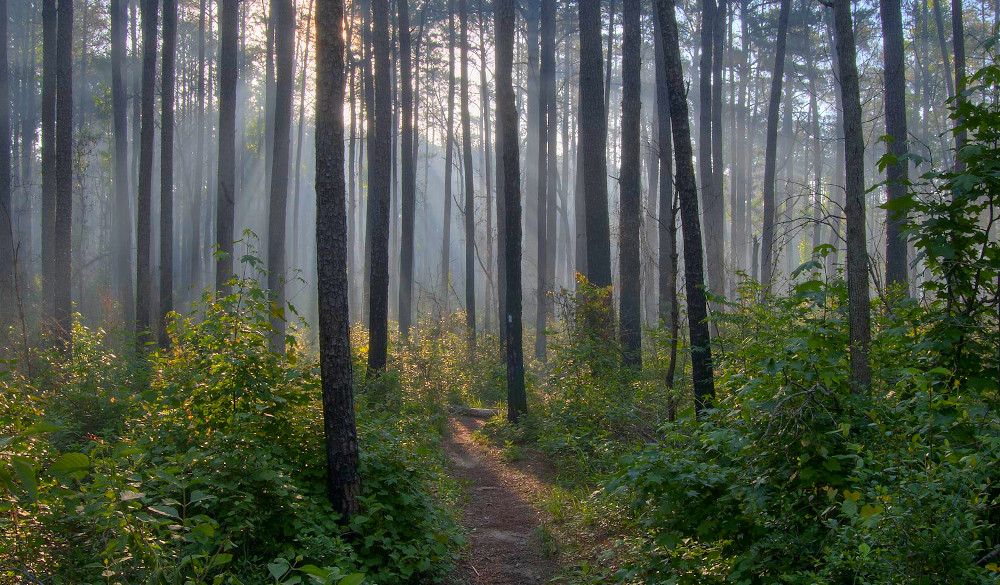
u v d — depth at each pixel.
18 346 10.42
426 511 5.98
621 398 10.14
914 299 5.00
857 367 5.33
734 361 6.66
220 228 15.84
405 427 9.80
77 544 4.01
